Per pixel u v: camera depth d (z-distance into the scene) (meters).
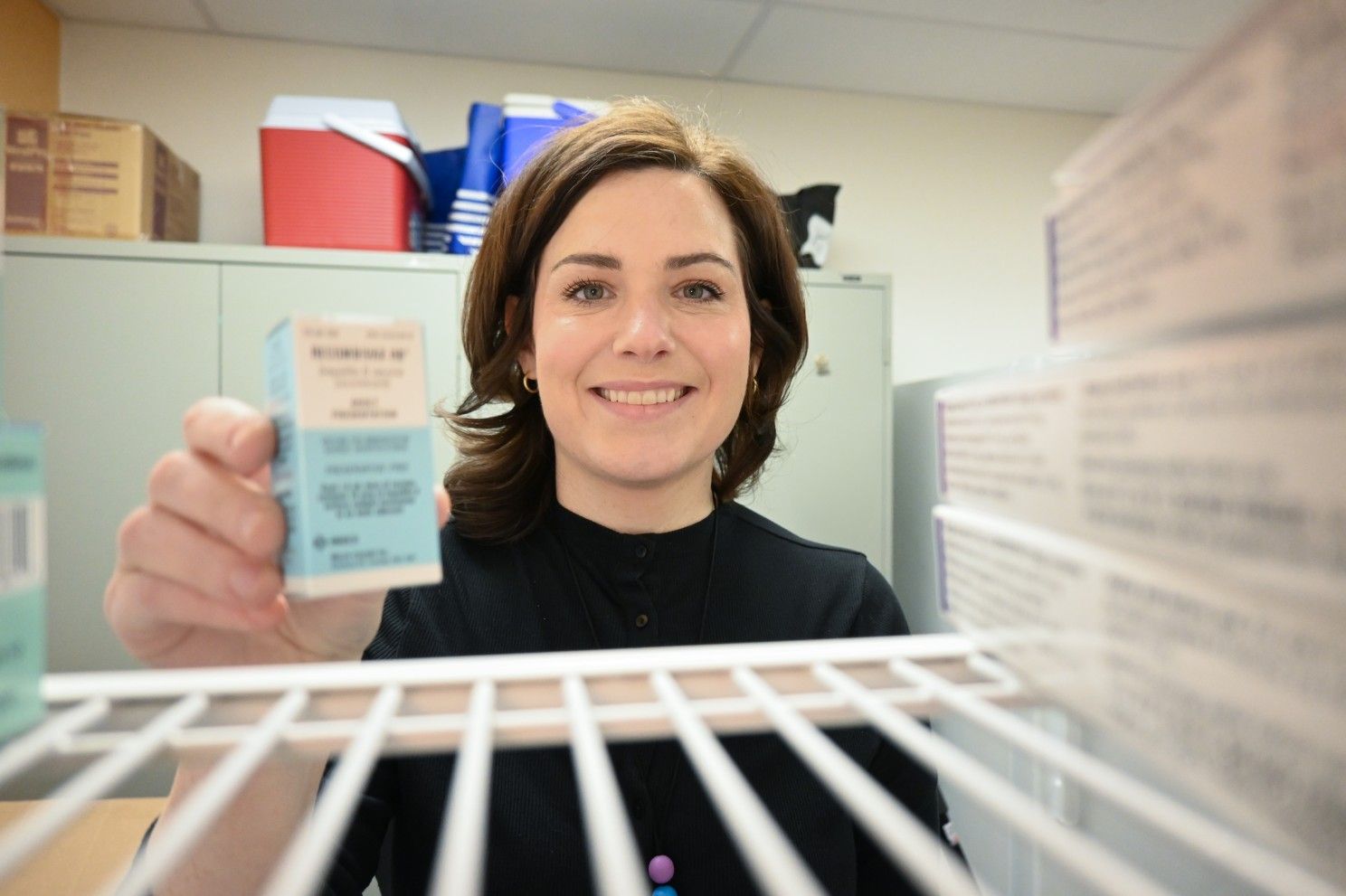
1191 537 0.16
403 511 0.28
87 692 0.24
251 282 1.54
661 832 0.64
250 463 0.30
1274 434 0.14
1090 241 0.18
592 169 0.71
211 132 1.91
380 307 1.58
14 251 1.45
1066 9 1.73
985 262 2.29
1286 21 0.13
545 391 0.75
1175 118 0.15
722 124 2.15
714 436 0.75
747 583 0.78
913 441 1.93
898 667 0.27
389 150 1.61
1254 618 0.14
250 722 0.24
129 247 1.50
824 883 0.65
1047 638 0.21
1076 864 0.17
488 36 1.91
